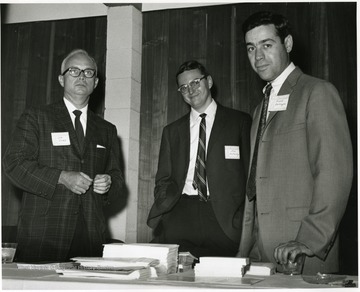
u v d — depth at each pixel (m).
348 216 3.43
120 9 4.20
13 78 4.46
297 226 1.91
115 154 2.87
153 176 4.12
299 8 3.87
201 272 1.43
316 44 3.80
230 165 3.02
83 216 2.54
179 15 4.21
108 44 4.20
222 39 4.07
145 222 4.08
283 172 1.98
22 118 2.59
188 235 2.99
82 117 2.73
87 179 2.37
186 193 3.05
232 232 2.90
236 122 3.14
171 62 4.19
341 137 1.84
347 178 1.79
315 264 1.82
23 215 2.50
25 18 4.51
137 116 4.18
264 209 2.00
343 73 3.72
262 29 2.11
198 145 3.10
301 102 1.99
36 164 2.45
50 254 2.41
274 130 2.04
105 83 4.20
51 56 4.43
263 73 2.16
